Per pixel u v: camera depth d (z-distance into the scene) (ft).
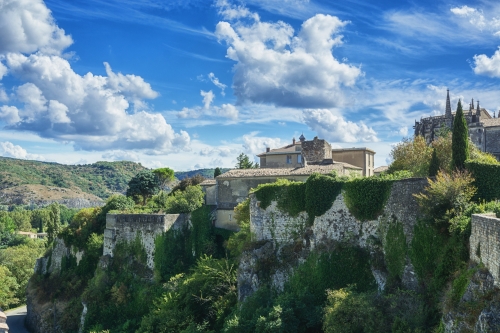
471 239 100.22
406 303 117.70
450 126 320.50
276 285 160.66
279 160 303.68
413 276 130.11
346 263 147.43
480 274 90.43
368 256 145.18
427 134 338.95
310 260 156.04
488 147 302.04
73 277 256.52
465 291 92.07
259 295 155.02
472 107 352.08
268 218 172.04
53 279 268.41
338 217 154.71
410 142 223.51
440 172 135.13
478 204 121.08
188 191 253.44
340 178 158.61
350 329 114.01
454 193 122.01
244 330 144.15
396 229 137.90
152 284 220.02
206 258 197.98
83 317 220.43
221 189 249.96
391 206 141.38
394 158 221.66
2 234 527.40
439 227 123.75
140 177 358.84
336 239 153.69
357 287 143.54
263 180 241.55
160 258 223.30
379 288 137.90
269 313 137.69
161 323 178.81
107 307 217.97
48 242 390.21
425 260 126.41
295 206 166.71
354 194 151.53
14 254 395.96
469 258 102.17
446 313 95.86
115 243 235.40
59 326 233.35
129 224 233.35
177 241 231.50
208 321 170.40
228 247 199.41
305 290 148.46
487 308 83.56
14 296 352.69
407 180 138.62
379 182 146.00
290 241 166.71
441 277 112.57
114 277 227.61
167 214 228.02
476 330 83.82
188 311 178.40
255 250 169.27
